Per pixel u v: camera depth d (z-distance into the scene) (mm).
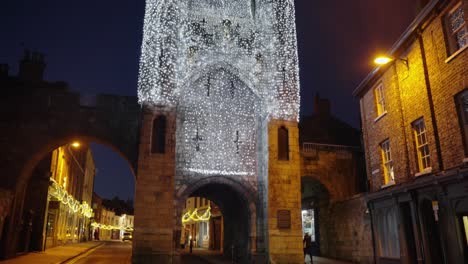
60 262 19172
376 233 18844
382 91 19766
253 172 22891
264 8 25031
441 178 13398
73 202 36469
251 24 24984
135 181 21391
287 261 20656
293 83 23547
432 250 14758
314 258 25625
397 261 16750
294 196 21688
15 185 20156
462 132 13273
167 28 22734
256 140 23422
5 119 20875
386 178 19078
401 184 16406
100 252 28781
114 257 24344
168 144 20828
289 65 23844
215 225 39062
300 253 20891
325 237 27609
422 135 16109
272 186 21547
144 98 21547
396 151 17734
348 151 28484
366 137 21250
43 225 25734
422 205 15195
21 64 26812
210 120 23016
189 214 49094
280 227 21109
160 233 19516
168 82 21859
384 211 18141
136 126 22234
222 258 26922
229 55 23969
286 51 24078
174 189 21141
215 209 38406
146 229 19469
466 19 13102
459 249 12766
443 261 14633
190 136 22438
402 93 17375
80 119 21672
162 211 19828
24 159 20594
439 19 14562
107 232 82250
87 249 30094
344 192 27531
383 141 19375
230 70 23875
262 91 23812
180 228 20734
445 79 14211
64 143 21953
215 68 23656
